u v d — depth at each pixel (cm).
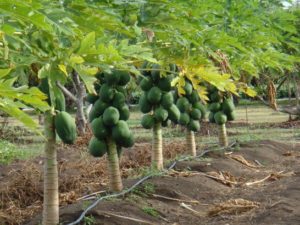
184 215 687
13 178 869
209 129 1891
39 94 236
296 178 848
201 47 546
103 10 383
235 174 960
